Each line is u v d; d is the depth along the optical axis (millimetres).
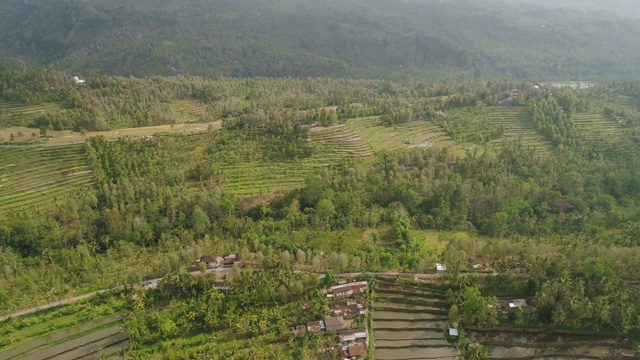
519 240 164750
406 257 148750
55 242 165500
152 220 178000
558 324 130750
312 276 138750
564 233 173125
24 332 126062
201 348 119562
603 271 136250
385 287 143125
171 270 147375
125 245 165125
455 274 140875
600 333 130625
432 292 141000
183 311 130250
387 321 133125
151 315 127938
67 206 178750
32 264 154750
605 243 156625
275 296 134500
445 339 127812
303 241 162125
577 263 142250
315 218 178875
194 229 174375
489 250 153500
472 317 129625
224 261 151250
